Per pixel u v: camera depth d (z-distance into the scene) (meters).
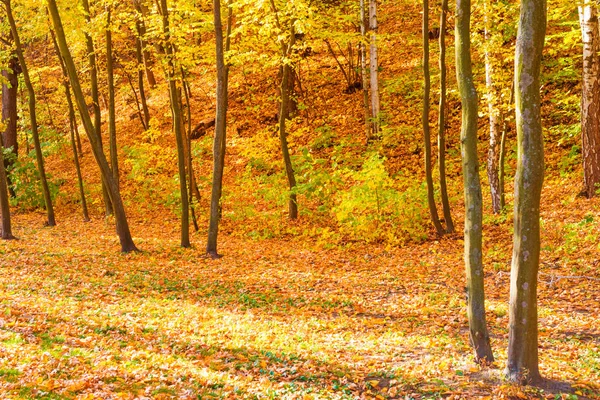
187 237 17.38
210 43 18.75
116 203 16.08
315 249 17.22
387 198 17.72
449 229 16.95
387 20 33.56
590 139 16.28
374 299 12.15
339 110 27.05
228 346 8.81
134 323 9.60
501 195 17.52
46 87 34.97
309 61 31.52
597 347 8.91
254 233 19.25
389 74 27.89
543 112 22.98
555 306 11.11
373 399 7.10
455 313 11.04
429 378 7.77
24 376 6.65
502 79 16.17
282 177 22.59
